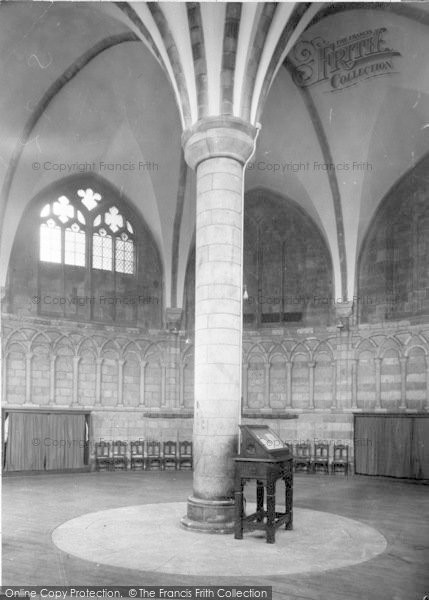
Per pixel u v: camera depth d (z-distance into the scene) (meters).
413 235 24.09
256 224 27.81
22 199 23.88
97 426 25.28
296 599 8.21
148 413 26.31
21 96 21.81
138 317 26.98
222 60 13.49
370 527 13.13
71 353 25.02
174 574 9.33
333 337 25.66
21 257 24.12
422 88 21.25
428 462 22.28
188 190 26.55
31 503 16.22
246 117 13.69
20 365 23.69
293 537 12.02
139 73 22.81
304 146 24.84
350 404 24.94
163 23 14.31
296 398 26.08
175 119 24.56
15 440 23.12
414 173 24.14
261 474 11.67
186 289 27.67
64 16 19.38
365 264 25.45
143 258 27.45
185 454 26.19
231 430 12.83
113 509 15.21
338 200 24.98
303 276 26.78
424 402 23.00
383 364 24.39
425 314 23.38
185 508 15.34
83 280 25.78
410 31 19.66
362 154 24.05
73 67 21.69
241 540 11.68
